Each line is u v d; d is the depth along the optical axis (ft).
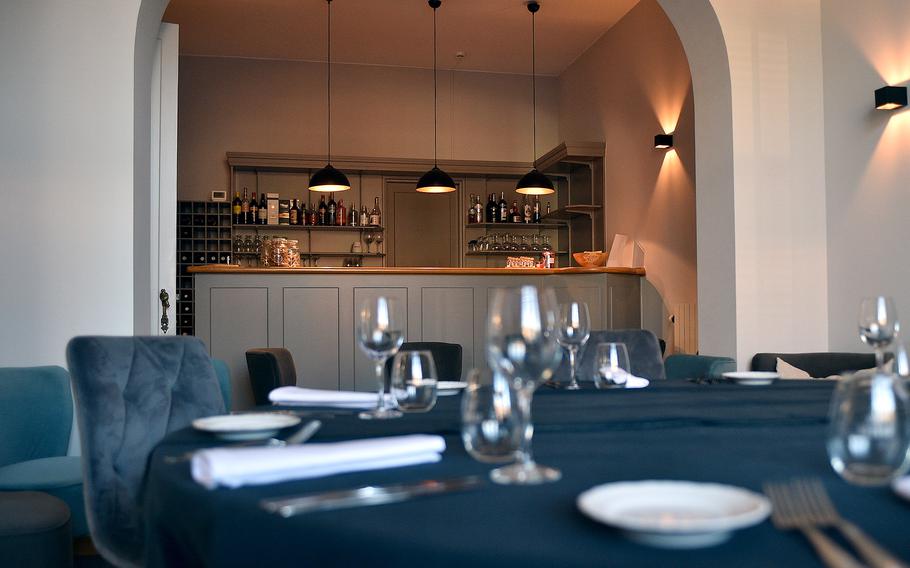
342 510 2.47
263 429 3.82
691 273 19.89
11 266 10.41
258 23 24.12
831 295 13.84
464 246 28.73
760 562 1.95
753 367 13.03
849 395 2.69
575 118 27.86
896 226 12.63
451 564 2.08
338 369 18.06
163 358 6.07
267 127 27.20
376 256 27.76
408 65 28.30
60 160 10.58
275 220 26.27
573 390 5.82
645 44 22.41
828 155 13.94
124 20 10.78
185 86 26.73
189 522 2.77
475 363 18.84
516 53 27.14
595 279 20.36
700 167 14.25
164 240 14.06
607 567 1.96
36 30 10.64
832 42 13.87
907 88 12.38
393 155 28.17
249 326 17.76
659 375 8.54
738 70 13.53
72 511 8.38
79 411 5.35
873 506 2.41
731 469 3.01
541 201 28.84
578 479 2.87
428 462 3.20
